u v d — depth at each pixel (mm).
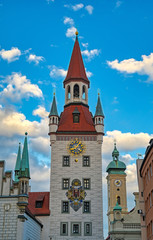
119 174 113562
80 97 79688
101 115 75062
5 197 52406
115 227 74750
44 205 70812
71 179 70438
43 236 67000
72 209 68312
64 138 73562
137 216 75562
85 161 72000
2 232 50688
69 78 80875
